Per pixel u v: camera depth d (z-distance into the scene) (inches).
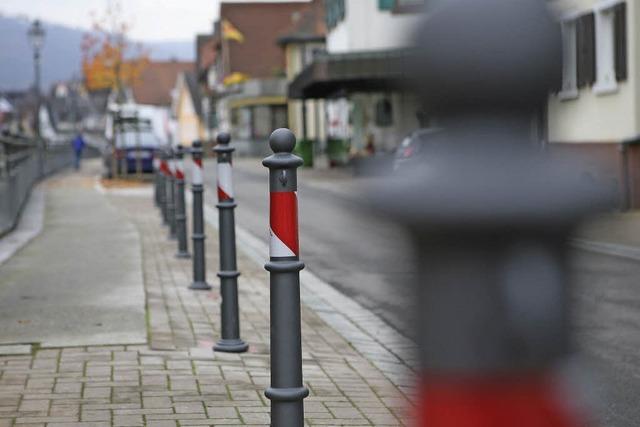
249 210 1024.2
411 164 93.4
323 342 343.6
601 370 294.5
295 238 146.7
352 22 2016.5
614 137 959.0
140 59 3122.5
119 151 1763.0
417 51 92.3
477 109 91.9
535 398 96.6
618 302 422.0
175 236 684.7
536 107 92.0
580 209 92.0
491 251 94.0
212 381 265.1
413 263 96.7
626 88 935.7
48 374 269.3
